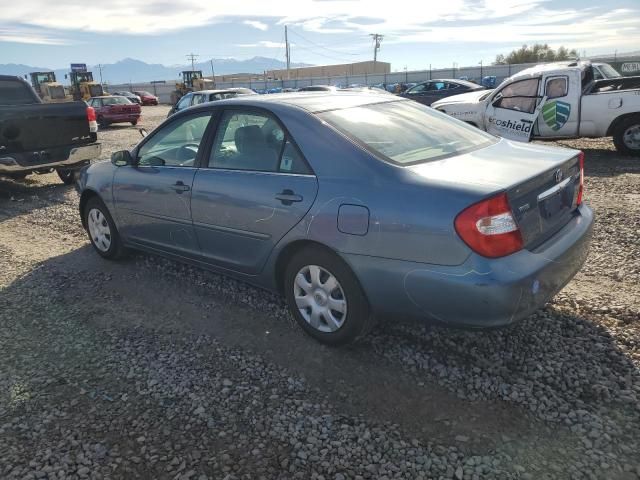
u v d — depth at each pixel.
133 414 2.88
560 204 3.26
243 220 3.68
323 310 3.41
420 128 3.67
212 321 3.93
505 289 2.66
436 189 2.82
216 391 3.05
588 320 3.60
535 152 3.47
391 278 2.96
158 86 69.69
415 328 3.63
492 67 58.34
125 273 4.99
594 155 10.27
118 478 2.43
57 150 8.52
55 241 6.15
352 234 3.06
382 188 2.98
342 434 2.66
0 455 2.58
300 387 3.07
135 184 4.58
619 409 2.73
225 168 3.88
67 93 49.28
